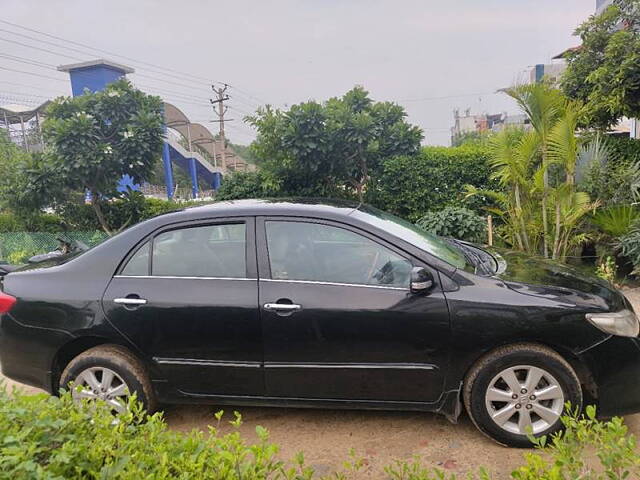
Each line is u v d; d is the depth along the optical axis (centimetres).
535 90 642
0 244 1031
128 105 1100
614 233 684
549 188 687
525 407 290
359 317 297
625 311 299
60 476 148
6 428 173
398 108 1096
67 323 323
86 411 196
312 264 314
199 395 322
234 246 325
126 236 339
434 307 293
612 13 791
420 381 298
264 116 1028
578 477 166
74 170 1028
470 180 984
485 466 278
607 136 859
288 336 304
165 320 314
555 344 286
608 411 289
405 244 310
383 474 277
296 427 332
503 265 353
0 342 336
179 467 163
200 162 3847
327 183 1086
